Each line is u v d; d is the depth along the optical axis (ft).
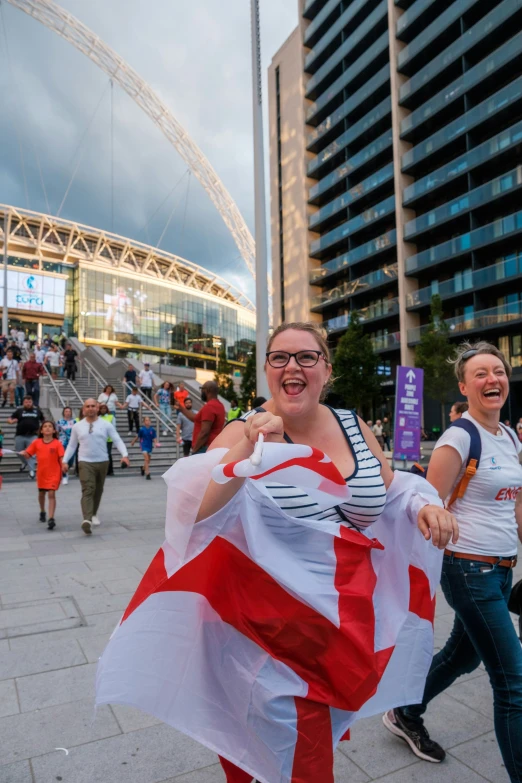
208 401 18.88
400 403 36.99
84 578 15.49
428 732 7.97
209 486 4.46
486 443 6.84
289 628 4.64
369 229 124.77
